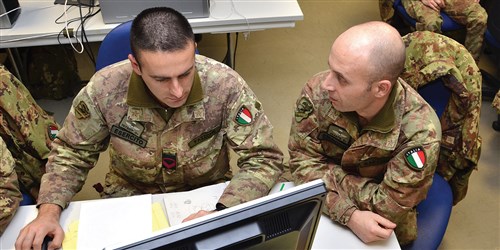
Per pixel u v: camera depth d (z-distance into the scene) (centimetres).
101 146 144
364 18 374
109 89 134
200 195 134
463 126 155
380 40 112
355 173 142
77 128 137
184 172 145
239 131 139
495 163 249
